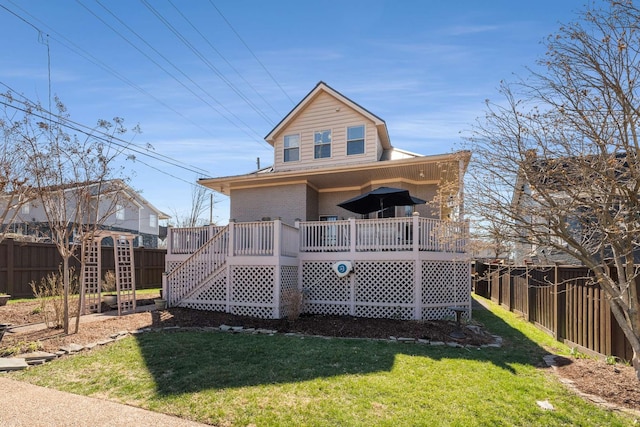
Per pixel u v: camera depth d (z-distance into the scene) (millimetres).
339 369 5277
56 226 7375
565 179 5008
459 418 3861
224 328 7977
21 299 11453
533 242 5355
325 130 14047
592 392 4719
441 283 9766
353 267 9773
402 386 4676
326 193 14914
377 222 9781
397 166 11609
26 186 7984
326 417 3799
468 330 8234
